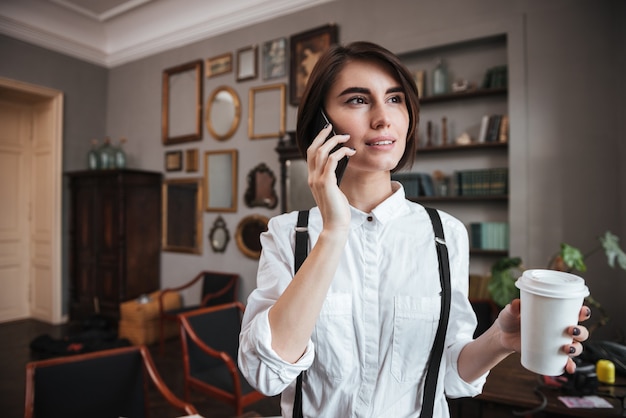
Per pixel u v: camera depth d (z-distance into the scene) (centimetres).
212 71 472
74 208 519
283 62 421
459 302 76
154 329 435
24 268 552
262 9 430
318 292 58
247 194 439
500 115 322
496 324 69
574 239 282
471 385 72
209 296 421
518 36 300
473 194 322
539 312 56
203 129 482
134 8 487
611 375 168
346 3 383
